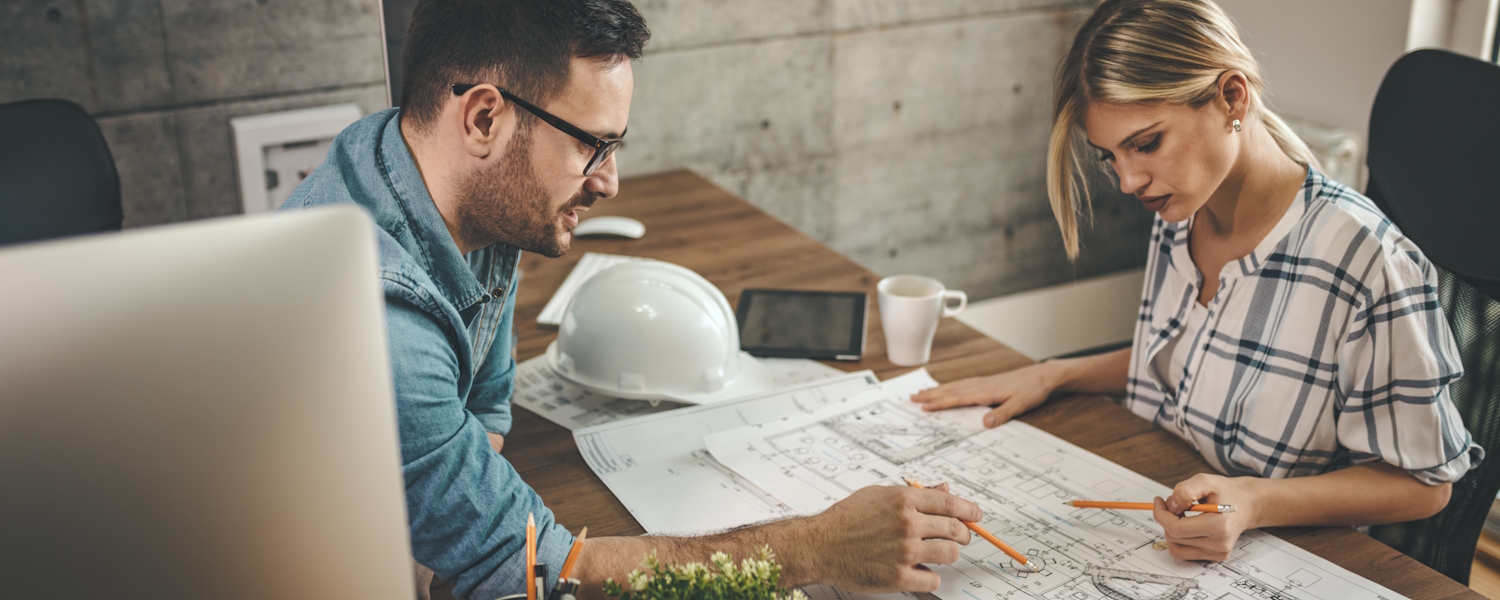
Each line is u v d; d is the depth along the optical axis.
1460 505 1.11
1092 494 1.04
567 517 1.01
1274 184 1.08
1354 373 1.03
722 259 1.76
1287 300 1.07
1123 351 1.34
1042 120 2.93
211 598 0.53
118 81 1.90
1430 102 1.21
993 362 1.37
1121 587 0.88
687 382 1.25
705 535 0.89
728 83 2.48
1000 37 2.77
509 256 1.07
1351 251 1.02
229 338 0.48
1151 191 1.04
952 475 1.08
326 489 0.52
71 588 0.50
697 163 2.52
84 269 0.45
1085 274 3.18
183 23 1.91
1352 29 2.22
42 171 1.29
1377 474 1.00
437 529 0.81
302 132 2.05
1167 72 0.96
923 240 2.92
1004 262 3.07
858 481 1.07
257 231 0.48
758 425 1.19
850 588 0.87
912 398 1.25
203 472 0.50
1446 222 1.15
